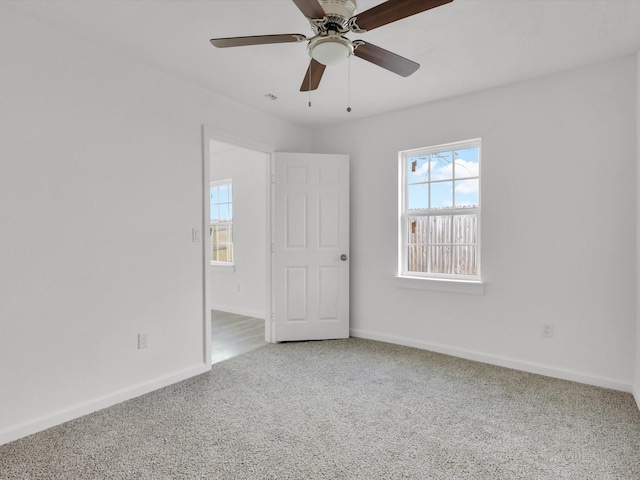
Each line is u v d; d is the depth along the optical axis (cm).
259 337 401
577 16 204
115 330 245
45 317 212
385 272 374
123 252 249
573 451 187
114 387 244
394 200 367
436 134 338
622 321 257
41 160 210
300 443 195
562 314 280
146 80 263
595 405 236
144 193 261
